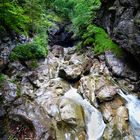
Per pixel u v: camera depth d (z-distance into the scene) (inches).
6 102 384.5
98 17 692.7
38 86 492.1
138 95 453.4
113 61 528.7
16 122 370.9
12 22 564.7
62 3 1128.8
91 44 654.5
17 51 530.9
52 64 608.4
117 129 376.2
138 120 399.2
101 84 466.3
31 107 398.6
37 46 596.4
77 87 500.7
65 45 1096.2
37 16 713.6
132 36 450.3
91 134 394.9
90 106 436.1
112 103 424.8
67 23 1108.5
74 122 399.2
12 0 629.9
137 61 484.4
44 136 360.2
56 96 464.1
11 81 438.3
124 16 494.3
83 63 580.4
